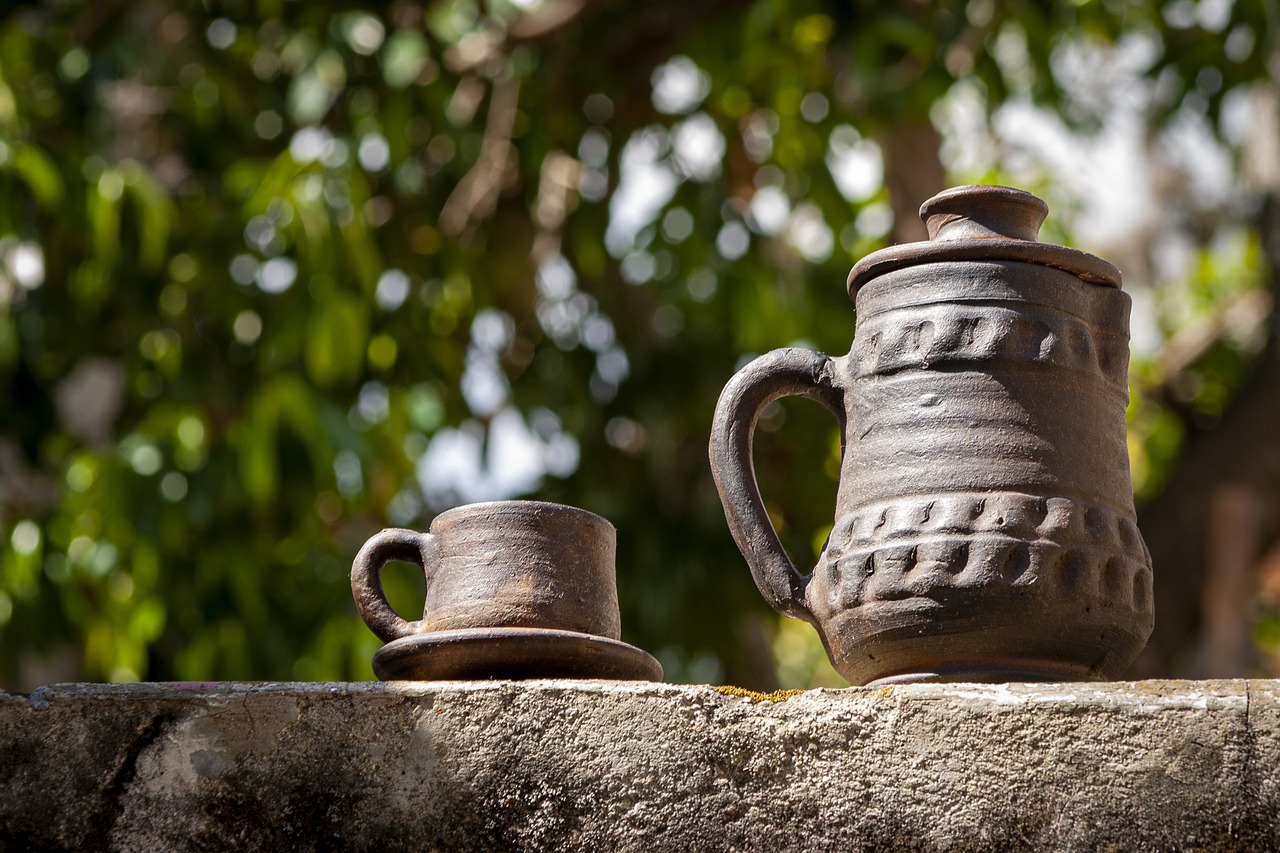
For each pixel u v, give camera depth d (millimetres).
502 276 5734
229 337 5398
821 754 1897
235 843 1945
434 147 5781
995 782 1850
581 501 5562
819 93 5637
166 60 5613
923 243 2166
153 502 4984
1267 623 7078
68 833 1950
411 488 5770
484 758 1946
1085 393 2125
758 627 6164
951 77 5219
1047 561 2012
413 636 2143
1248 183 6828
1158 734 1833
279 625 5094
